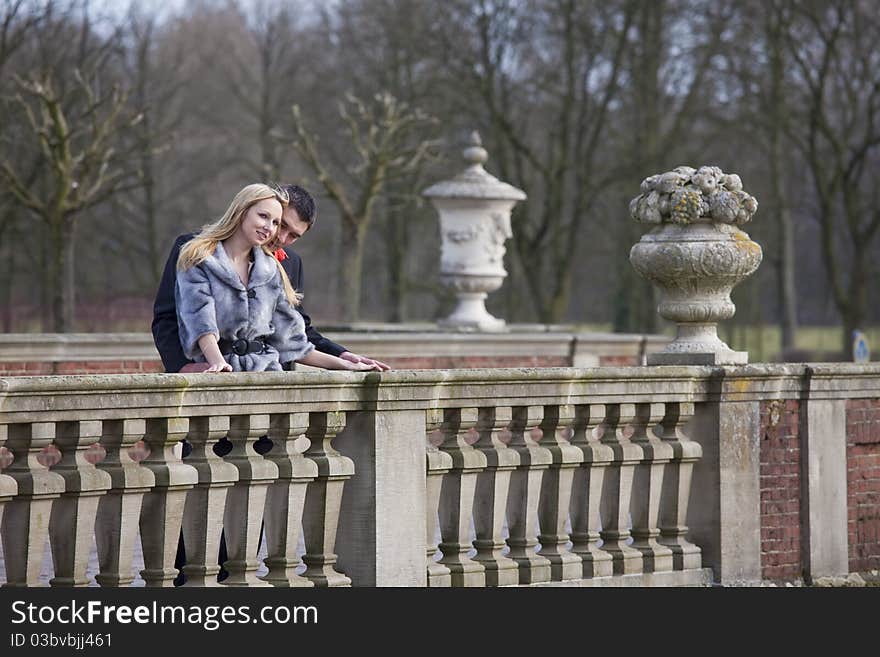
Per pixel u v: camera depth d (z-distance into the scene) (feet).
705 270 33.17
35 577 22.93
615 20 140.36
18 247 142.00
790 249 190.80
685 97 144.56
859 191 152.87
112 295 126.41
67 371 57.31
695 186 33.45
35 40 122.72
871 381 36.35
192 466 24.61
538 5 140.46
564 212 171.01
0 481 22.18
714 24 138.72
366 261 173.78
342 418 26.89
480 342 75.00
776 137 145.38
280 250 28.66
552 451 30.35
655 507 32.78
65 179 87.81
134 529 23.93
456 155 147.13
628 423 32.32
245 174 162.91
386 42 144.25
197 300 26.45
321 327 82.89
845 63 142.82
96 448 53.57
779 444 34.76
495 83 145.18
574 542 31.35
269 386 25.35
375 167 107.14
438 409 28.37
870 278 174.19
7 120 103.91
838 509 35.88
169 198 156.15
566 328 86.07
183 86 149.59
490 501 29.35
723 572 33.37
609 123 146.51
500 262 82.99
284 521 26.16
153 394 23.77
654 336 81.15
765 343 224.74
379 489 27.12
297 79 155.84
